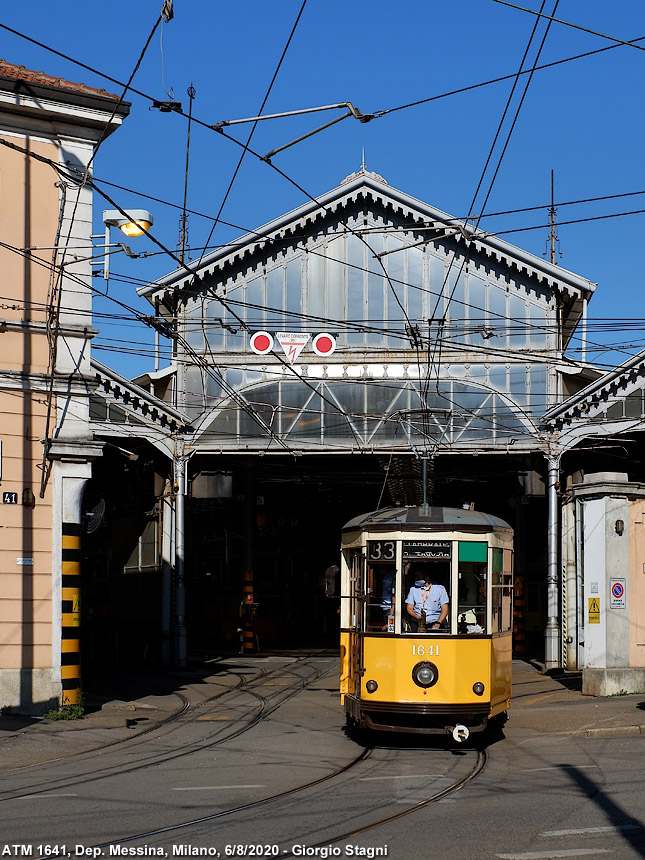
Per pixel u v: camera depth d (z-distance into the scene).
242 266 31.53
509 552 14.63
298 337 24.28
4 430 16.72
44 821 8.91
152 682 24.77
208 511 41.16
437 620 13.10
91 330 17.47
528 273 30.50
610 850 7.71
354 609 14.30
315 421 30.39
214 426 30.16
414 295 31.16
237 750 13.68
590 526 19.19
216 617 45.12
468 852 7.70
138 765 12.46
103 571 38.25
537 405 29.91
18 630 16.59
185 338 31.11
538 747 13.41
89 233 17.59
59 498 17.03
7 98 16.81
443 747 13.70
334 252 31.62
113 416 28.08
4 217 16.94
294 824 8.73
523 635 34.41
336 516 45.62
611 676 18.64
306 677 26.20
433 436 29.91
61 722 16.28
